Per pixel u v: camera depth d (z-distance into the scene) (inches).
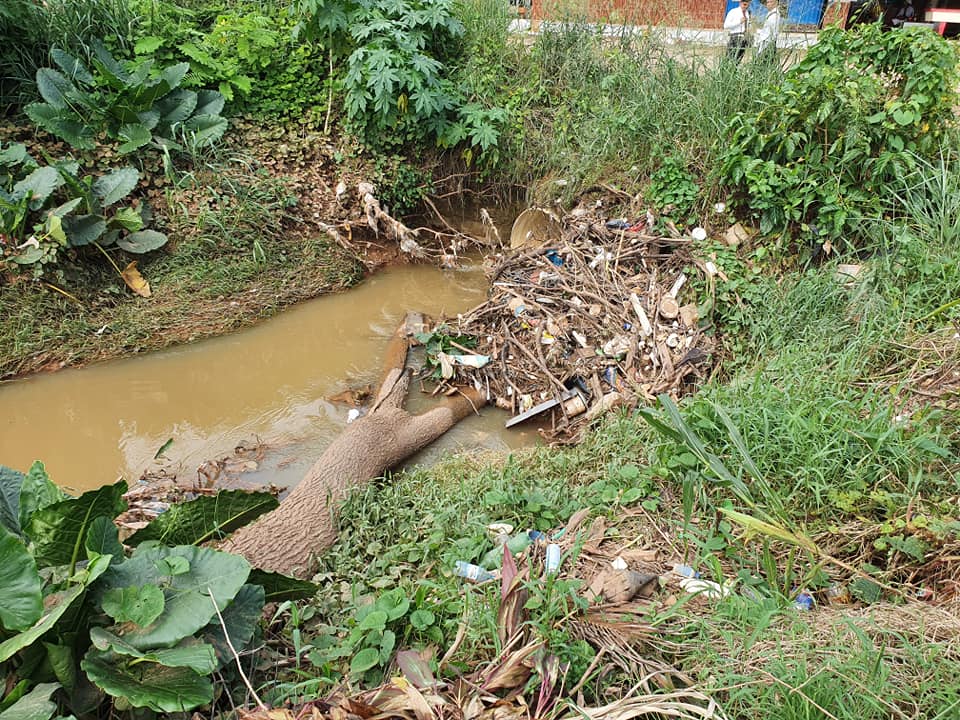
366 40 315.6
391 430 191.9
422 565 138.5
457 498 161.9
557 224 289.4
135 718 99.5
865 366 185.9
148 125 281.6
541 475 171.9
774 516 138.0
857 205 228.2
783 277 226.5
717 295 224.5
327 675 111.1
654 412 168.6
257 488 181.0
